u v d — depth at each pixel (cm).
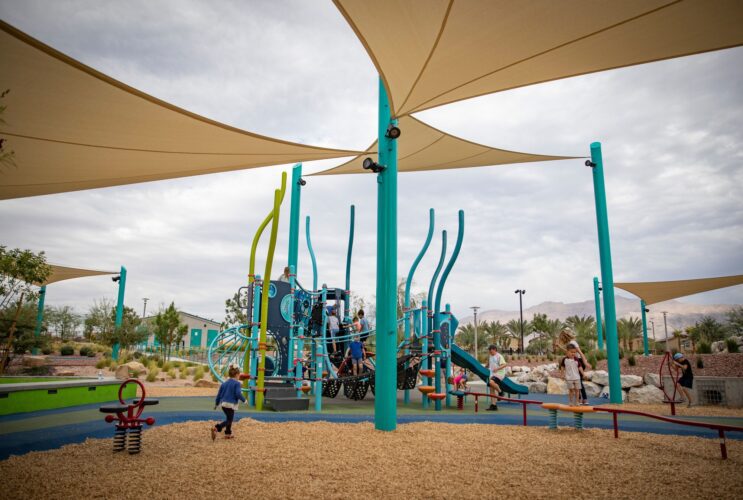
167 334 3341
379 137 803
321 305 1263
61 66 565
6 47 529
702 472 500
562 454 571
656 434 725
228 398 642
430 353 1117
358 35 594
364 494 413
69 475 455
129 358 2291
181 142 805
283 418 812
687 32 582
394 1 529
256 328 1056
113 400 1096
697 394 1216
